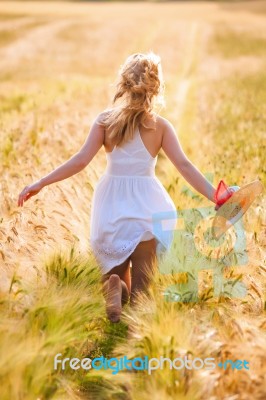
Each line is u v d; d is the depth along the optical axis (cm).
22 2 11725
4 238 593
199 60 4541
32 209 670
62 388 429
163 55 4912
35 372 396
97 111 1712
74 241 596
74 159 533
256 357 429
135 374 432
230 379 417
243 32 6644
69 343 443
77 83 2527
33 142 1093
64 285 500
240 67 3791
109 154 541
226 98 2117
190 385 402
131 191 537
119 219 530
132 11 10075
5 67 4150
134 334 452
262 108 1777
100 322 538
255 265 580
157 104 532
